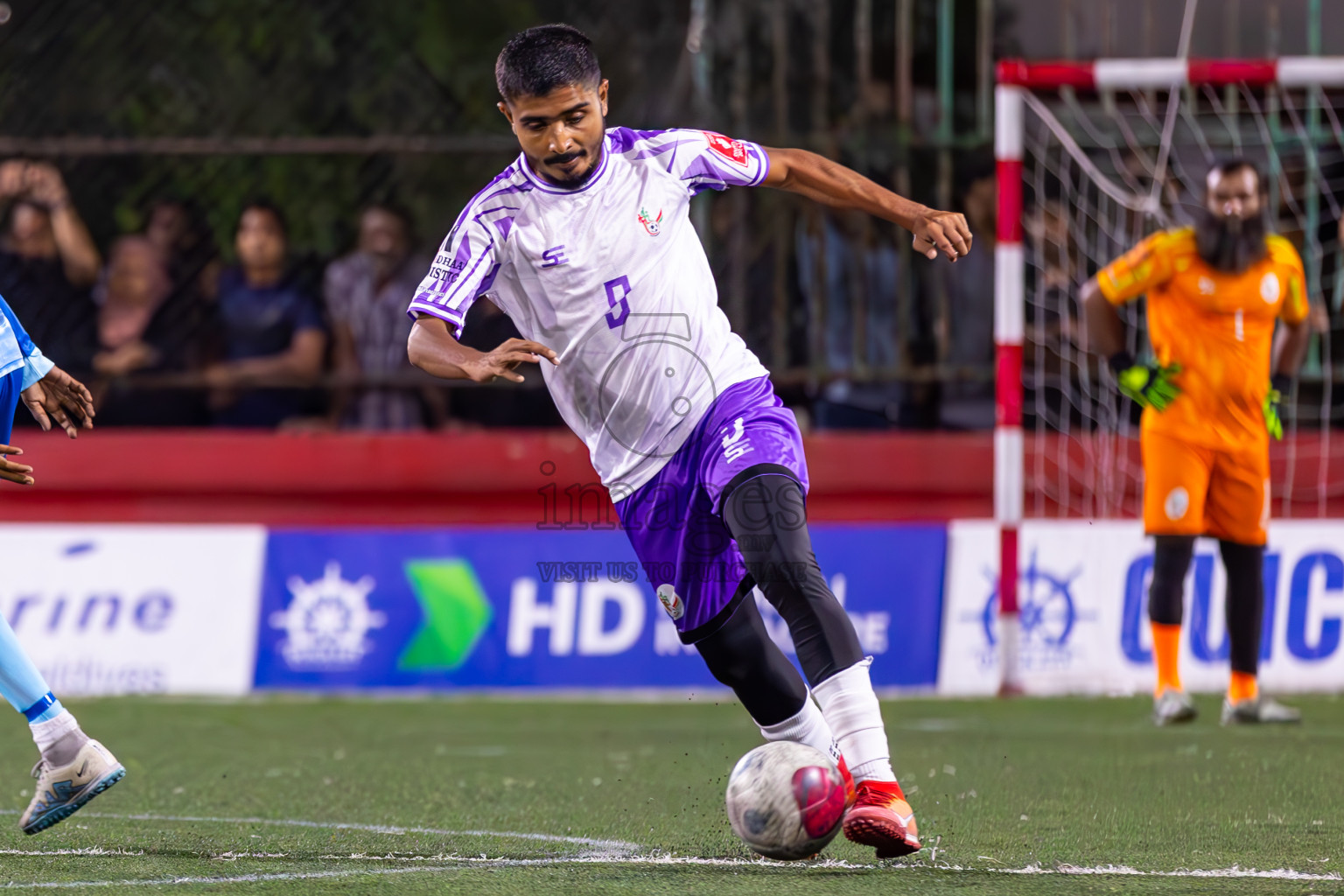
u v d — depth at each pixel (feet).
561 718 87.10
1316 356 108.27
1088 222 109.40
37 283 110.63
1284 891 36.68
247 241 109.81
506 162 114.62
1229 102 108.88
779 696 41.86
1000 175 93.97
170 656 100.07
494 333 109.91
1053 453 107.45
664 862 41.16
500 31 116.88
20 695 42.60
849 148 108.88
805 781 37.11
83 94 113.91
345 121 116.06
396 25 116.26
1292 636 97.71
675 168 42.57
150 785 59.82
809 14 110.93
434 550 101.45
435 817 50.67
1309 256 107.86
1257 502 77.41
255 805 53.93
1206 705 89.45
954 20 114.52
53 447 106.52
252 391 113.39
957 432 110.42
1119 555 98.48
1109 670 97.71
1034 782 58.29
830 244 108.37
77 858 41.88
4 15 112.98
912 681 99.04
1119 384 77.46
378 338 111.24
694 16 111.86
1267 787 56.80
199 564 101.14
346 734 79.25
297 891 36.76
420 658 100.22
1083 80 94.17
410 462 106.83
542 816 51.11
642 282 41.86
